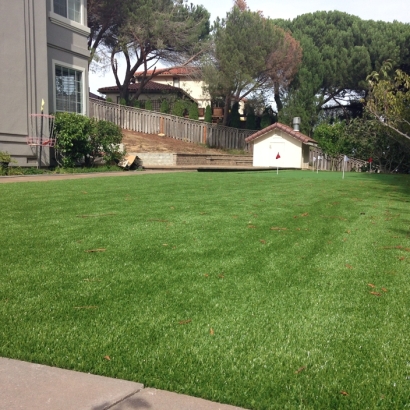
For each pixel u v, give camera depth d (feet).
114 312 9.14
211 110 103.86
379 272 12.29
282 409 6.10
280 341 8.01
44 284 10.70
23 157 44.21
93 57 88.99
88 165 51.83
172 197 26.17
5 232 15.97
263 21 90.89
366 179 47.29
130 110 88.69
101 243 14.65
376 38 106.93
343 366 7.20
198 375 6.84
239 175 47.83
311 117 106.32
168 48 98.32
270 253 13.93
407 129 42.50
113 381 6.64
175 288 10.58
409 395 6.43
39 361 7.20
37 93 45.21
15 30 42.42
